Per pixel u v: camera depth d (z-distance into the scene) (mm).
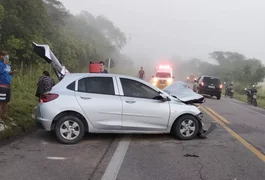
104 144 7578
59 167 5840
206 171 5875
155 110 7969
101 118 7668
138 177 5445
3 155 6434
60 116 7527
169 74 30578
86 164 6062
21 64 18312
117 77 8031
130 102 7836
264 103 26344
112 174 5551
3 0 18766
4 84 8305
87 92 7762
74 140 7512
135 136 8484
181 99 8680
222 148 7594
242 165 6320
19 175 5359
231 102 23172
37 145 7289
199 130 8531
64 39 31078
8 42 17688
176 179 5414
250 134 9602
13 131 8219
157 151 7121
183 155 6867
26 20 20125
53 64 11156
